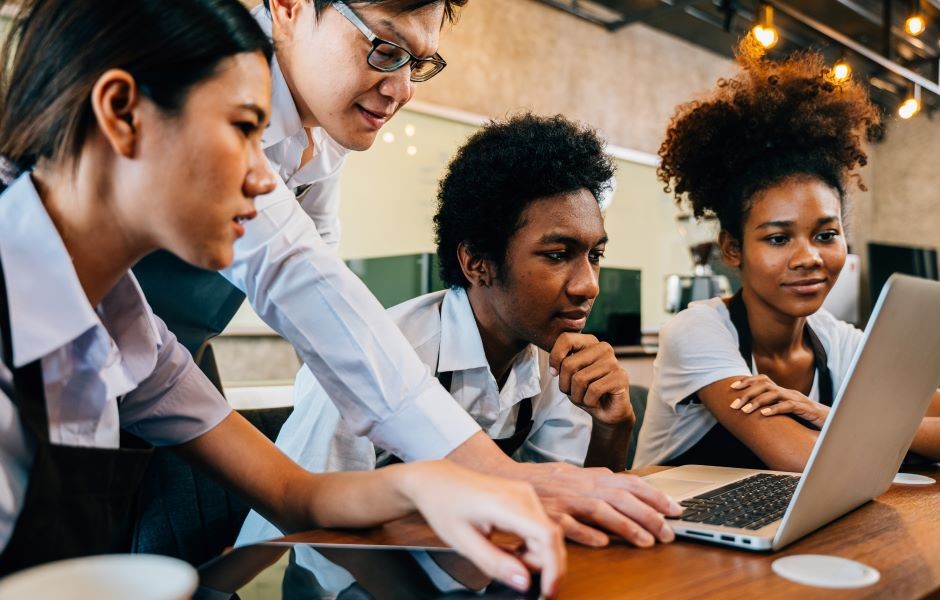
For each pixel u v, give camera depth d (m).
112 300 0.79
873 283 5.83
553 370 1.29
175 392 0.91
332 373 1.01
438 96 4.31
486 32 4.55
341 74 1.11
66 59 0.62
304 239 1.02
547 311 1.16
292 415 1.22
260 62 0.66
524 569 0.57
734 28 5.43
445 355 1.22
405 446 0.98
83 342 0.67
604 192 1.23
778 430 1.29
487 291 1.21
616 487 0.84
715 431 1.50
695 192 1.65
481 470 0.92
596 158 1.21
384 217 4.02
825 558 0.70
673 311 4.85
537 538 0.56
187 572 0.35
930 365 0.88
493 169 1.15
